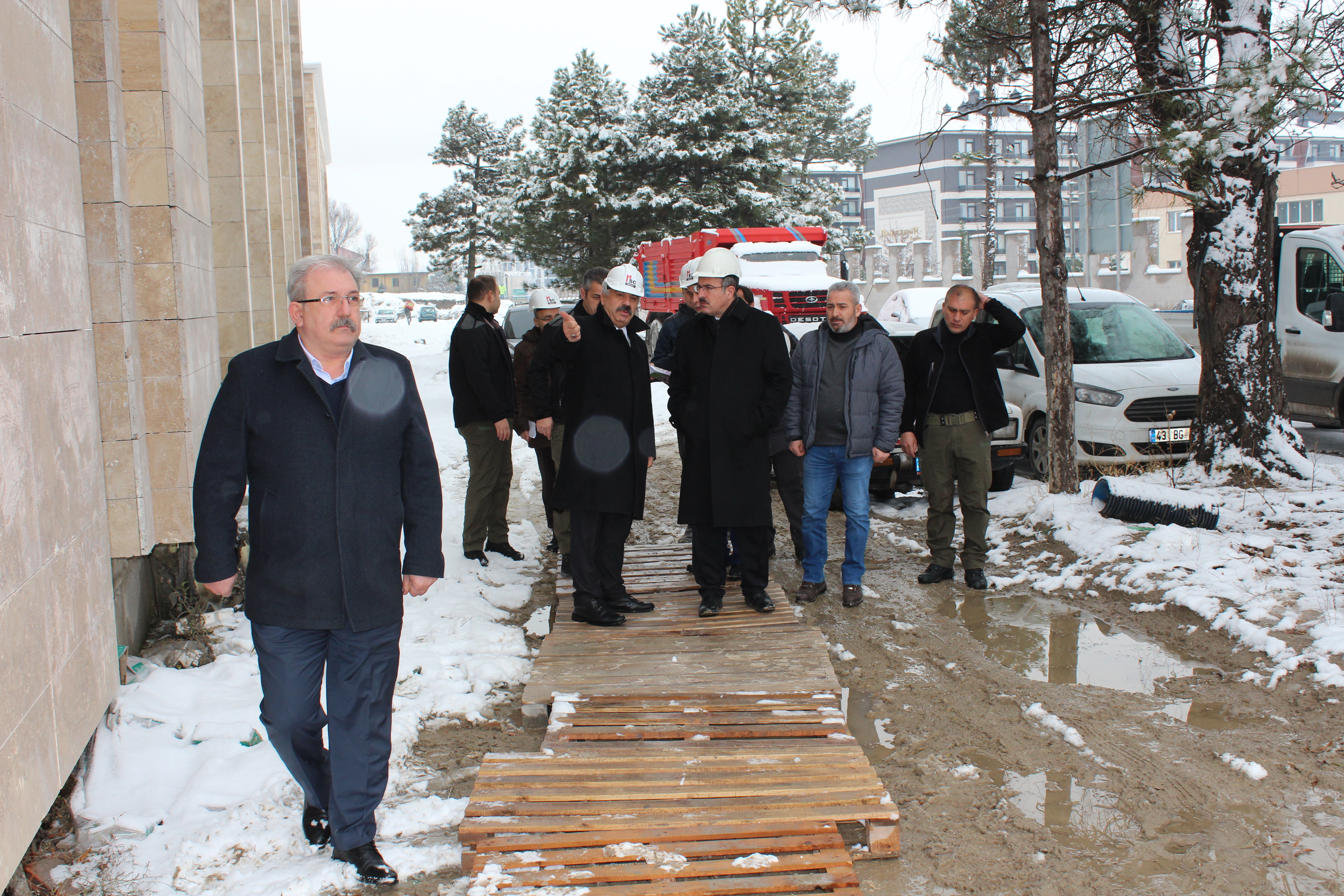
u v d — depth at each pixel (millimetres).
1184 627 5547
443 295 90125
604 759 3744
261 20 11914
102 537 4305
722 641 5098
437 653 5262
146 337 5340
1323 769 3865
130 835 3475
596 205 28781
